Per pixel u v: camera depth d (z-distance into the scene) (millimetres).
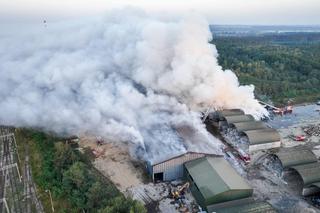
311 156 47125
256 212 34906
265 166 49156
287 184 44125
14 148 54438
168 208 38906
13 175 45812
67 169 43781
